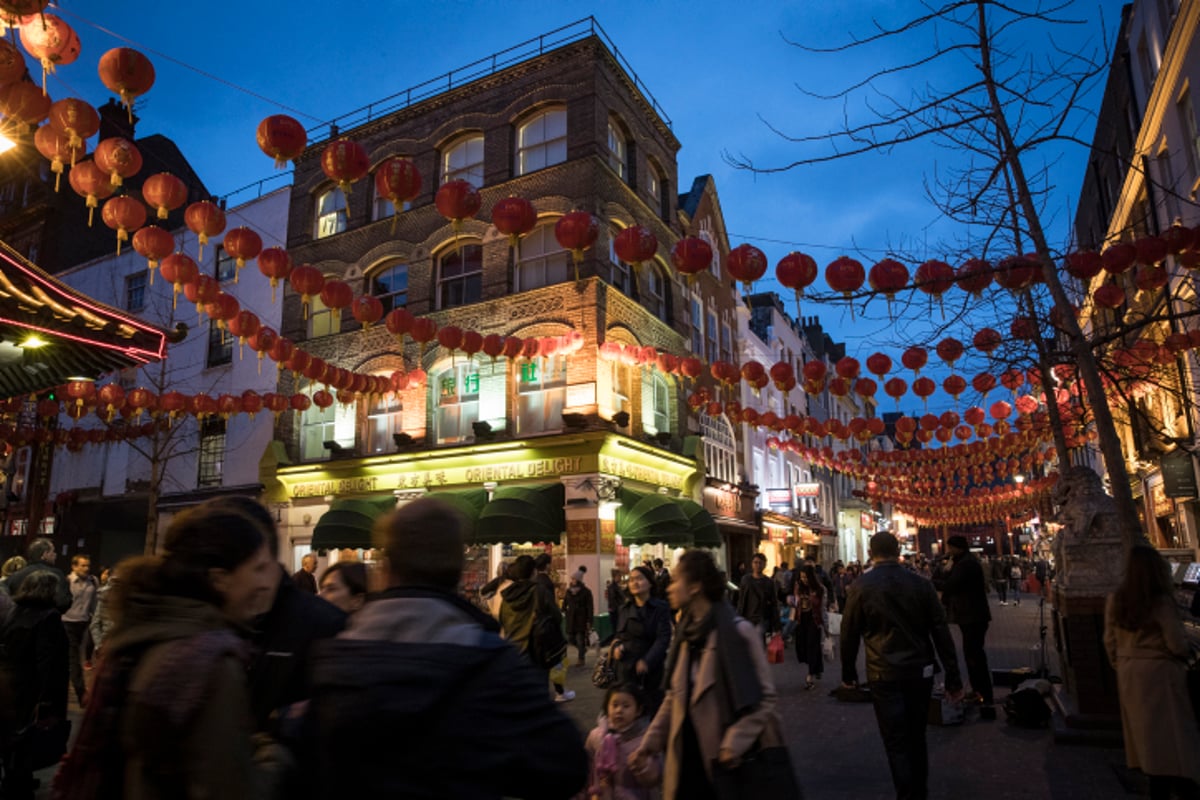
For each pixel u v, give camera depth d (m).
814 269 7.75
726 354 26.78
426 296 19.89
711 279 26.12
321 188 22.77
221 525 1.92
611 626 15.28
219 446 23.17
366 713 1.58
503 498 16.75
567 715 1.80
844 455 23.84
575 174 18.48
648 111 21.73
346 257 21.52
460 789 1.60
